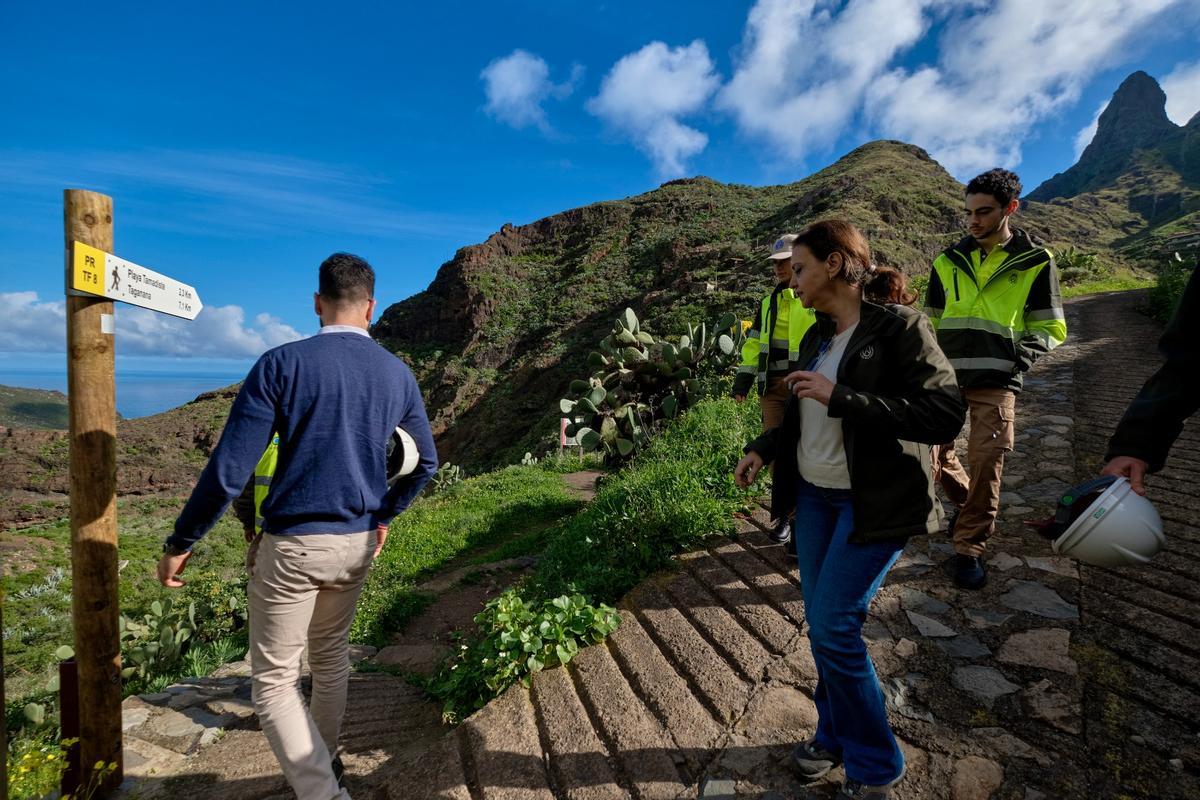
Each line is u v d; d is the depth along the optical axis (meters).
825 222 2.13
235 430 2.12
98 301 2.47
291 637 2.28
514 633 3.46
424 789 2.57
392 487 2.57
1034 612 3.14
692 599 3.76
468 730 2.89
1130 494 1.64
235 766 2.91
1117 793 2.06
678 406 9.74
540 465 13.69
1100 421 6.17
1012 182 3.25
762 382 4.42
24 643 15.70
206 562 20.98
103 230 2.42
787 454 2.31
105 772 2.62
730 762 2.44
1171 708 2.39
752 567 4.05
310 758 2.24
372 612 5.89
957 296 3.46
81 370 2.47
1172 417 1.52
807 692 2.80
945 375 1.90
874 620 3.26
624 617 3.71
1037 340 3.23
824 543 2.19
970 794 2.13
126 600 15.17
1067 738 2.32
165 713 3.43
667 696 2.92
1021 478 4.95
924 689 2.69
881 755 1.97
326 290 2.53
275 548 2.22
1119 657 2.72
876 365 2.00
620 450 9.34
